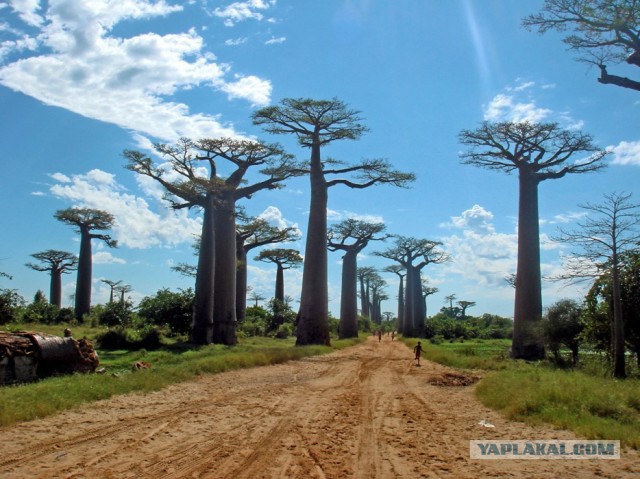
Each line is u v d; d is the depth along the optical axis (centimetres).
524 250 2539
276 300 4931
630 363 1592
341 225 4459
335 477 535
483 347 3600
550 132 2469
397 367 1855
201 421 802
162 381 1175
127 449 623
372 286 9231
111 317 3117
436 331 5638
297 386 1262
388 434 750
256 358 1748
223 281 2959
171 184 2650
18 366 1138
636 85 1212
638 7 1120
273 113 2794
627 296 1531
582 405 868
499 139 2539
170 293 3084
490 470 571
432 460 611
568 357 2072
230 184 2958
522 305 2503
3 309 2506
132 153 2611
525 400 926
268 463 578
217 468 554
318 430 760
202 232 2731
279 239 4162
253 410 912
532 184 2553
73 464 555
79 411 848
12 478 505
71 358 1261
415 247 5503
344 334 4453
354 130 2877
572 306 1930
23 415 768
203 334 2656
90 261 4488
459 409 982
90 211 4475
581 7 1167
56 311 3831
